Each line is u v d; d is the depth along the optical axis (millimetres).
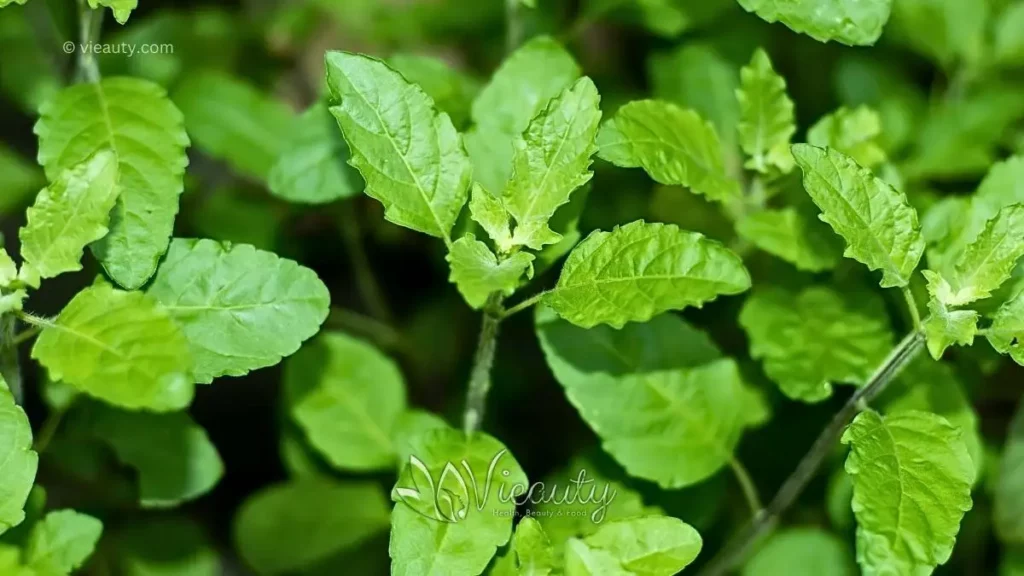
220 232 650
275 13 703
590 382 578
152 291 547
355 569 643
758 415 612
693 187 570
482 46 704
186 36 676
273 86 705
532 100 573
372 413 612
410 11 688
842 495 608
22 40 635
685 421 581
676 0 642
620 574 533
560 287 538
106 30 666
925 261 588
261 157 629
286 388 611
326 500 626
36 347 523
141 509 635
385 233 697
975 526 632
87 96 564
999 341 541
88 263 652
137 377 517
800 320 594
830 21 567
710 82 647
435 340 683
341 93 542
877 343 591
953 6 666
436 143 543
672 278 534
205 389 677
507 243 542
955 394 588
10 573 540
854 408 562
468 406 571
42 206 530
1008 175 580
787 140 589
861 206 542
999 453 635
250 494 669
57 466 618
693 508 599
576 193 565
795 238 587
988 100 657
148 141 562
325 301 549
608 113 656
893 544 523
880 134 617
